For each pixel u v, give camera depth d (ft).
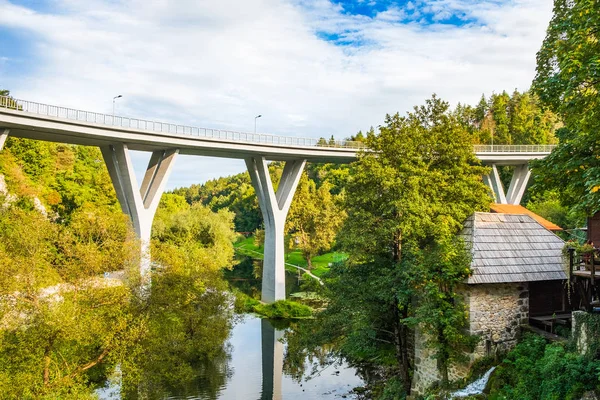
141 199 153.69
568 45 46.29
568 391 45.03
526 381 50.85
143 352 73.10
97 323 64.34
